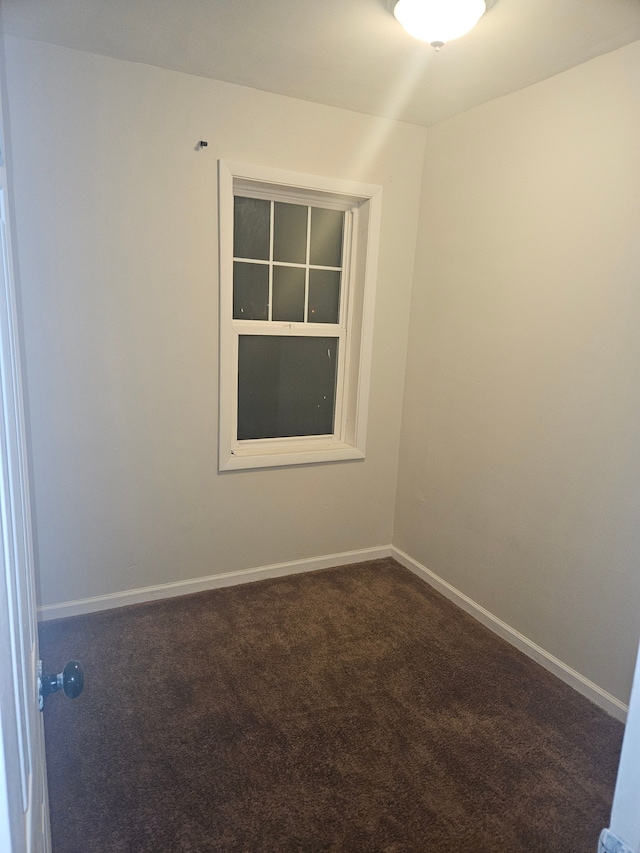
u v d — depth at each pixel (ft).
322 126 9.03
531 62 7.06
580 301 7.23
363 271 9.96
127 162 7.89
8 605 2.03
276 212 9.51
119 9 6.19
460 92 8.16
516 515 8.35
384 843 5.20
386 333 10.36
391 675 7.61
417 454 10.48
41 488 8.21
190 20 6.40
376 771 6.00
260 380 9.95
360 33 6.51
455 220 9.28
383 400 10.63
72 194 7.66
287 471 10.05
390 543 11.33
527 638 8.25
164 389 8.77
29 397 7.89
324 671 7.63
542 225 7.71
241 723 6.59
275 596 9.62
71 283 7.88
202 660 7.75
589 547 7.30
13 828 1.80
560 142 7.39
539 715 6.97
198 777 5.82
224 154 8.45
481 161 8.69
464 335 9.18
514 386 8.27
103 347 8.25
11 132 7.20
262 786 5.74
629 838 2.24
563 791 5.86
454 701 7.16
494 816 5.52
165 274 8.43
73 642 8.05
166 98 7.94
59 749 6.09
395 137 9.64
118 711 6.70
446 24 5.85
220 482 9.53
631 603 6.84
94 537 8.72
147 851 5.01
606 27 6.11
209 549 9.68
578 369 7.31
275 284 9.75
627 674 6.92
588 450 7.23
